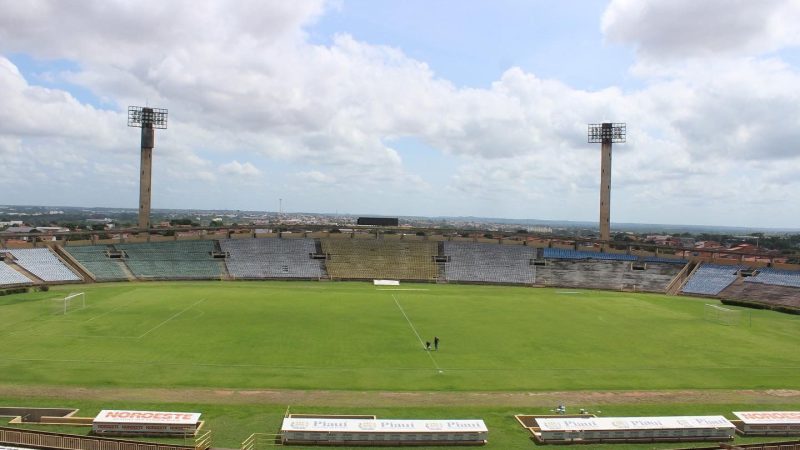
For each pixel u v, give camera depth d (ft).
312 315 247.91
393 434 113.70
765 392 151.43
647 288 378.94
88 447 104.42
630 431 117.80
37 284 315.58
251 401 134.82
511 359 180.55
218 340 194.70
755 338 220.64
